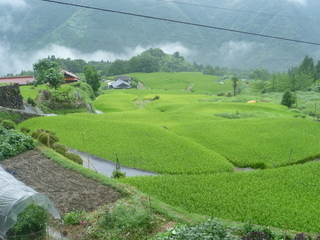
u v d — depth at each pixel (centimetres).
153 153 2753
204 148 2939
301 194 1875
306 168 2322
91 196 1620
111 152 2777
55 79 6950
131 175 2308
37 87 7562
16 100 4416
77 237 1258
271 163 2600
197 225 1229
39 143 2466
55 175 1903
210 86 14675
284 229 1417
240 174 2222
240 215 1611
